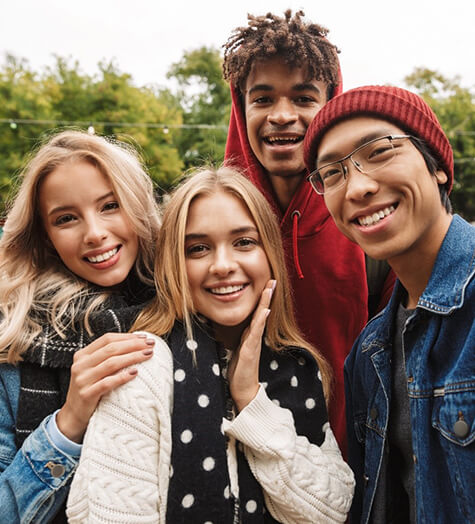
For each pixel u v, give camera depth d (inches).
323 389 58.6
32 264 57.5
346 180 46.6
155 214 63.9
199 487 44.2
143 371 45.7
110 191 55.9
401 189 44.6
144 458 43.6
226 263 50.7
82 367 45.8
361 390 58.1
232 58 78.2
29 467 44.8
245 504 47.1
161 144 681.0
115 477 42.2
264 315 49.7
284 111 73.2
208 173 55.1
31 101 649.0
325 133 48.7
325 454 52.2
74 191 54.1
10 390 49.5
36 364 50.2
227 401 51.2
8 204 65.9
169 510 43.6
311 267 77.7
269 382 53.6
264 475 46.9
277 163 76.0
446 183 49.2
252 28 76.9
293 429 49.4
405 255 48.3
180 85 925.8
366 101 45.7
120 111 673.6
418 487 45.3
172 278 52.0
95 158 55.1
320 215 77.9
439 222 47.3
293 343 55.8
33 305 53.1
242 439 46.8
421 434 45.4
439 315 45.6
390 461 53.6
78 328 52.6
